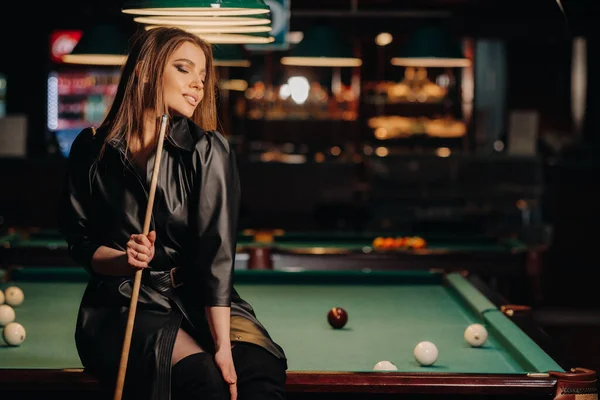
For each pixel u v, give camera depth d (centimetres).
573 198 1033
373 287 515
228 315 273
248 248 582
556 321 884
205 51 294
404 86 1209
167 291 284
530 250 603
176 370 266
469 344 366
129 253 262
